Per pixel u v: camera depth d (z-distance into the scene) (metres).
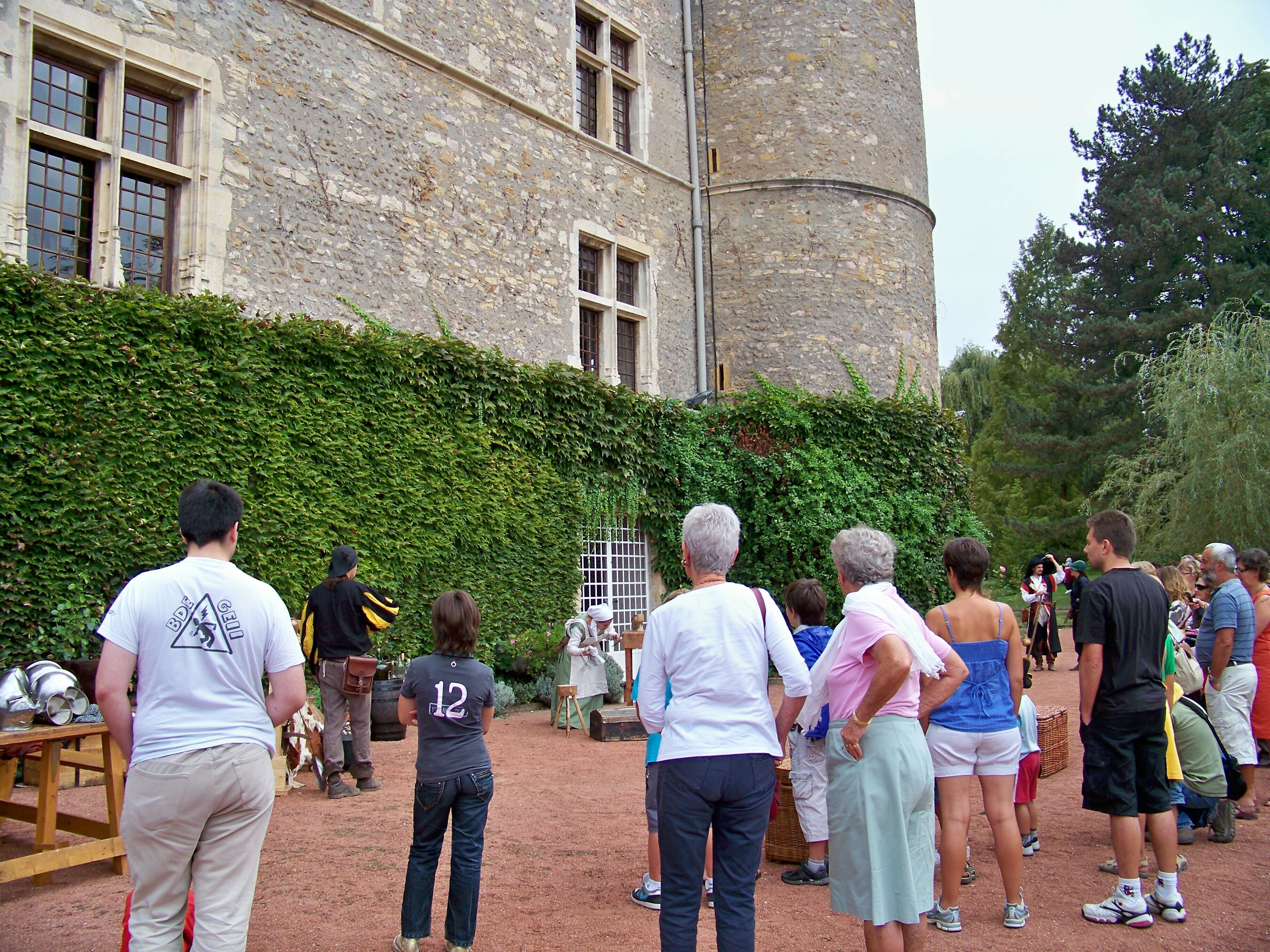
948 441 14.09
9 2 7.55
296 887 4.38
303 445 8.48
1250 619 5.61
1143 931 3.87
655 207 14.37
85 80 8.30
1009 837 3.90
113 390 7.20
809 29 15.11
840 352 14.63
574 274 12.74
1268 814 5.81
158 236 8.75
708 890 4.34
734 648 3.05
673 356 14.38
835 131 15.01
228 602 2.84
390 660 8.99
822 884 4.49
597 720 8.14
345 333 8.88
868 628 3.24
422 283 10.67
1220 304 24.33
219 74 8.95
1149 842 5.21
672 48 15.17
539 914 4.09
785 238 14.74
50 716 4.31
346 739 6.85
